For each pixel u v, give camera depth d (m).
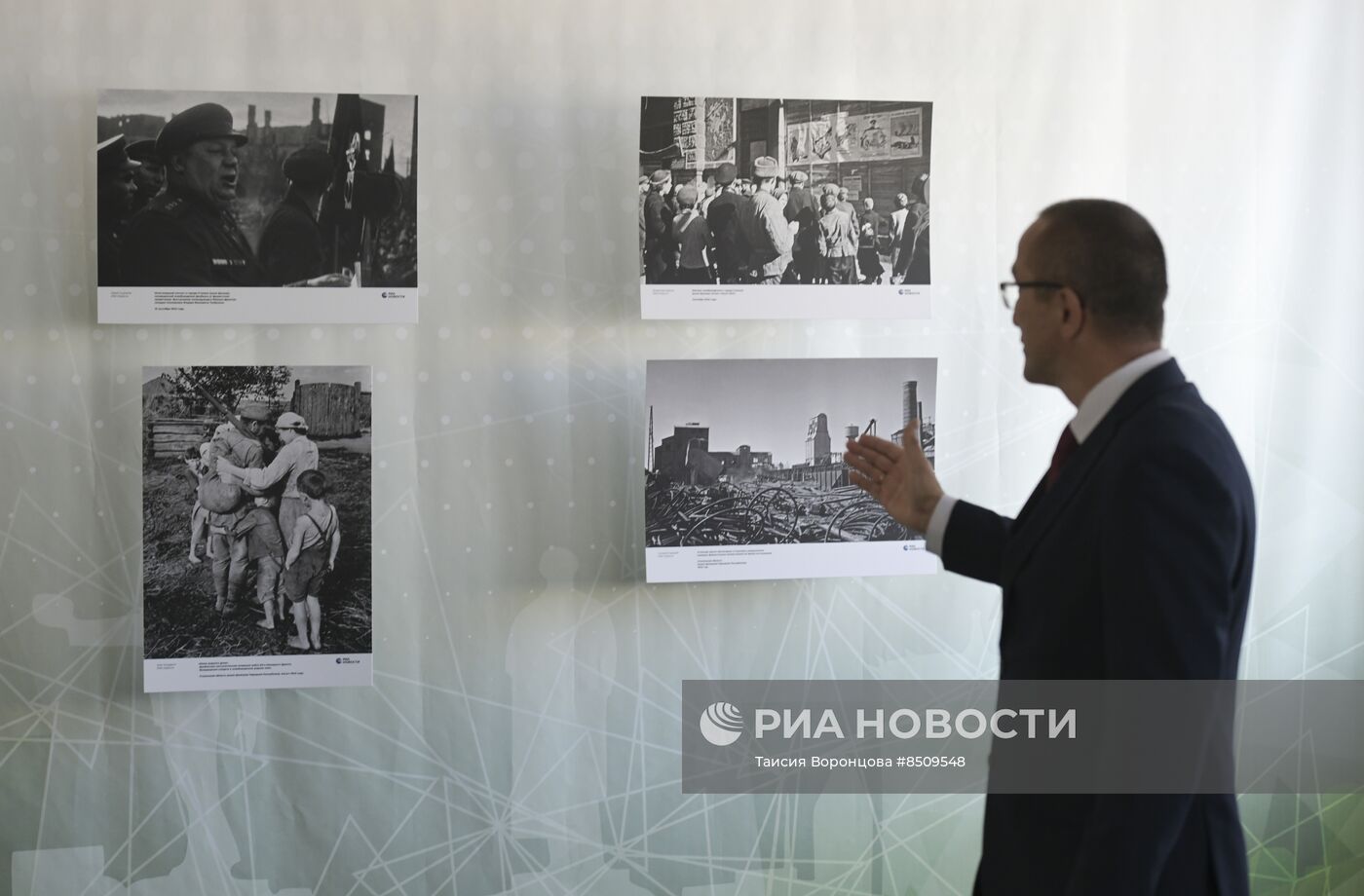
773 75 2.26
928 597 2.39
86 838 2.14
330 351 2.16
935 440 2.36
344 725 2.21
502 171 2.19
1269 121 2.43
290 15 2.12
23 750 2.12
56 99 2.07
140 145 2.04
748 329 2.29
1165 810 1.21
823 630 2.36
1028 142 2.35
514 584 2.24
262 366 2.12
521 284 2.21
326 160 2.09
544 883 2.27
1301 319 2.46
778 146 2.21
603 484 2.25
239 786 2.18
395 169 2.11
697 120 2.18
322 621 2.15
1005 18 2.34
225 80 2.10
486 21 2.18
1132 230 1.43
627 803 2.30
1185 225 2.41
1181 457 1.28
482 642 2.24
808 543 2.27
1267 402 2.46
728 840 2.33
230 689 2.14
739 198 2.20
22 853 2.12
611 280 2.23
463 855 2.25
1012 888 1.42
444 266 2.18
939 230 2.34
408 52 2.15
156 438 2.10
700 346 2.27
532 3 2.19
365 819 2.21
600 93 2.21
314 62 2.12
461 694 2.23
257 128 2.07
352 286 2.10
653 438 2.21
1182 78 2.40
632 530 2.27
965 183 2.34
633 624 2.29
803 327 2.30
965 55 2.33
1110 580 1.28
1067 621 1.37
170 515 2.11
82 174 2.08
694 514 2.23
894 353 2.34
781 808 2.35
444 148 2.17
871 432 2.28
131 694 2.15
